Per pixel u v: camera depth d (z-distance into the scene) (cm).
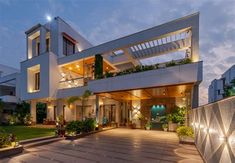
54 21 2009
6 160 645
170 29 1300
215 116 473
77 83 2059
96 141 1038
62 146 895
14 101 2472
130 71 1353
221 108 415
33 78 2081
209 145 544
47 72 1827
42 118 2361
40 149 826
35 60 1961
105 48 1633
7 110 2450
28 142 898
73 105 2116
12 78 2706
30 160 646
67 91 1797
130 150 808
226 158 374
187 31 1275
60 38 1986
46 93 1811
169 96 1759
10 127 1766
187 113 1334
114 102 2059
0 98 2312
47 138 1026
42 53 1897
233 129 338
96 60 1648
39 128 1644
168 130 1548
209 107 553
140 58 1833
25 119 2091
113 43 1591
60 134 1145
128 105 2012
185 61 1124
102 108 2073
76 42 2230
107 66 2217
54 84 1850
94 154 736
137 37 1463
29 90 2027
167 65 1188
